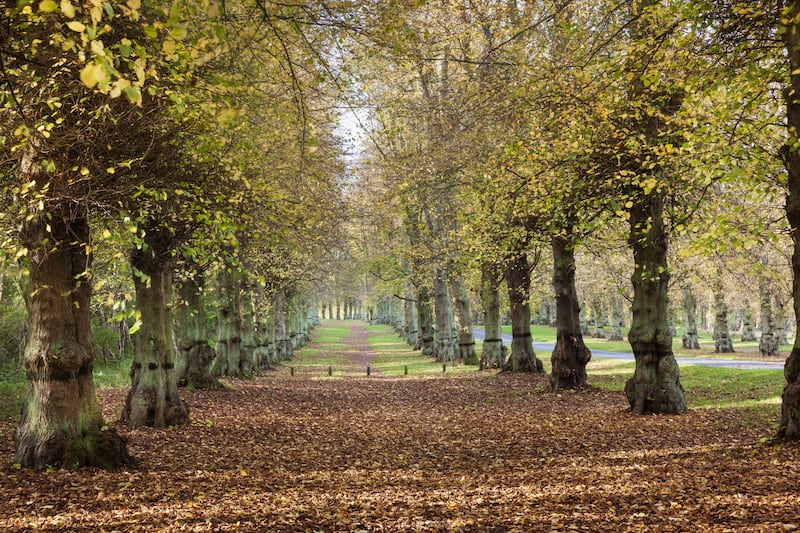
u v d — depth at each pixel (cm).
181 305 2073
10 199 920
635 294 1505
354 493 848
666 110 1262
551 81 1129
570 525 661
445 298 3684
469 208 1988
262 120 1295
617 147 1142
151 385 1381
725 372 2250
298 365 3881
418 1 815
